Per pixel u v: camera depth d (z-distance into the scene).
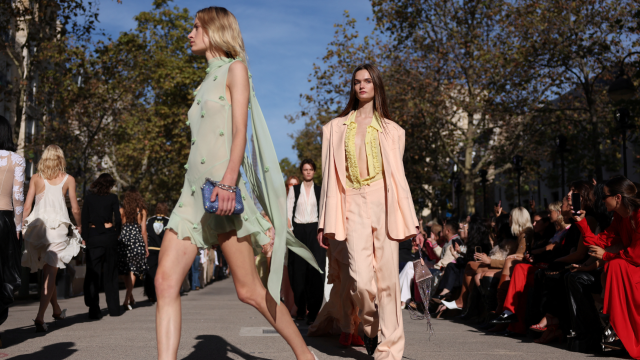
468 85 26.19
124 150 36.75
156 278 3.45
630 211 5.23
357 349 5.43
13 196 5.57
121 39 32.41
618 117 11.13
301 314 8.55
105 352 5.15
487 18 26.12
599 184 6.25
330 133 4.80
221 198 3.30
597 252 5.39
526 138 26.19
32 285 15.60
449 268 9.87
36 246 6.96
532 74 23.36
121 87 29.16
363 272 4.49
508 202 43.62
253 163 3.64
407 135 27.14
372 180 4.58
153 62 35.69
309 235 8.12
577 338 5.60
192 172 3.51
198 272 17.84
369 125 4.65
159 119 37.28
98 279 8.35
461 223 10.32
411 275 10.38
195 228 3.45
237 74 3.53
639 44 21.31
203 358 4.75
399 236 4.45
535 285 6.69
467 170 27.89
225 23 3.67
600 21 22.05
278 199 3.52
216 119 3.51
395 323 4.45
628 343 5.04
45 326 6.80
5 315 5.39
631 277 5.07
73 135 28.89
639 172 27.67
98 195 8.61
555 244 6.99
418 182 31.62
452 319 9.34
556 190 37.62
